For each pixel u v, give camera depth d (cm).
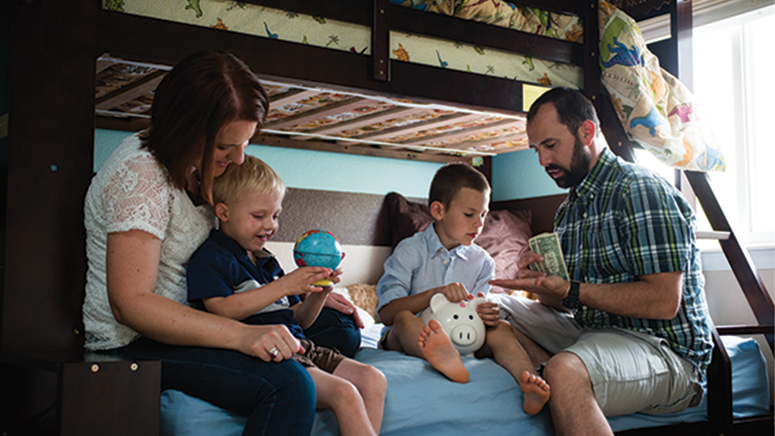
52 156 147
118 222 131
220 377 128
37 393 147
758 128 294
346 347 182
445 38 202
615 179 197
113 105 250
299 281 143
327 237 153
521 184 391
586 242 201
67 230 148
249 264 154
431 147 373
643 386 176
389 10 190
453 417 159
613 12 233
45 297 145
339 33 185
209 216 152
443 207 210
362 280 363
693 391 190
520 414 167
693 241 188
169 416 130
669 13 288
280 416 122
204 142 136
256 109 139
